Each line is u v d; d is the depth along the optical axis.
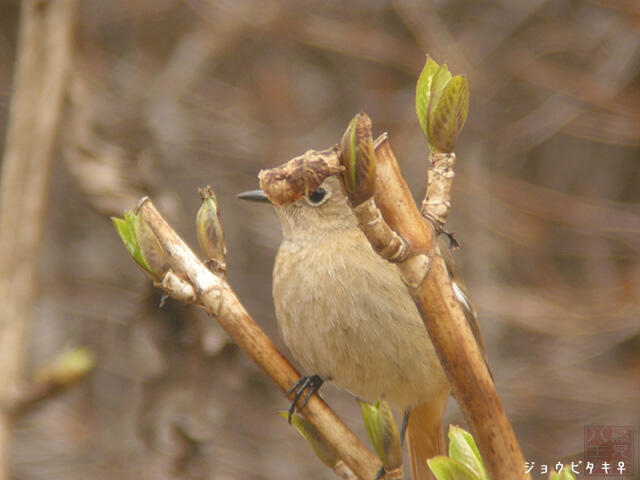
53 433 12.58
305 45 15.13
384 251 2.29
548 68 14.17
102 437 12.42
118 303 13.38
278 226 14.77
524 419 13.67
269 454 12.41
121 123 11.15
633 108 13.85
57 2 5.36
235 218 14.95
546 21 15.31
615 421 13.08
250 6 14.01
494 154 14.90
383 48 13.83
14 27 13.98
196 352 7.10
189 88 14.99
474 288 13.37
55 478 12.12
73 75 7.13
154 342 7.10
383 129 14.17
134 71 14.11
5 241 4.69
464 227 13.98
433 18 13.91
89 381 12.91
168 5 14.64
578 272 14.77
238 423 12.07
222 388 7.39
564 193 15.43
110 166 7.19
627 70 14.04
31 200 4.84
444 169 2.42
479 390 2.32
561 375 13.57
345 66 15.10
